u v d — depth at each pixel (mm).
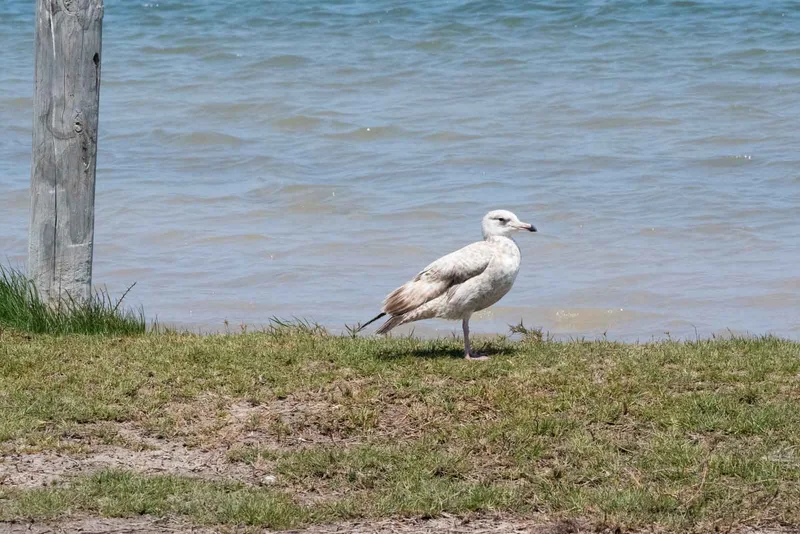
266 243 21438
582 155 28078
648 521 8102
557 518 8180
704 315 17219
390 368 11469
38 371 11344
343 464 9070
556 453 9312
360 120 32344
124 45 43188
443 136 30453
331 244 21328
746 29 42000
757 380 10906
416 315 11633
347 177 26562
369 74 38188
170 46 42938
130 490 8492
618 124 31109
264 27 45875
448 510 8336
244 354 12008
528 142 29547
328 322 16891
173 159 28781
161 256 20625
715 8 45281
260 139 30891
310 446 9594
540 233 21906
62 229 13266
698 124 30844
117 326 13375
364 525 8117
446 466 9016
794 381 10883
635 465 9023
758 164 26781
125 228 22391
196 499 8367
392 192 25141
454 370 11336
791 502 8344
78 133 13148
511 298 18250
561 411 10188
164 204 24234
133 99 35469
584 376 11148
